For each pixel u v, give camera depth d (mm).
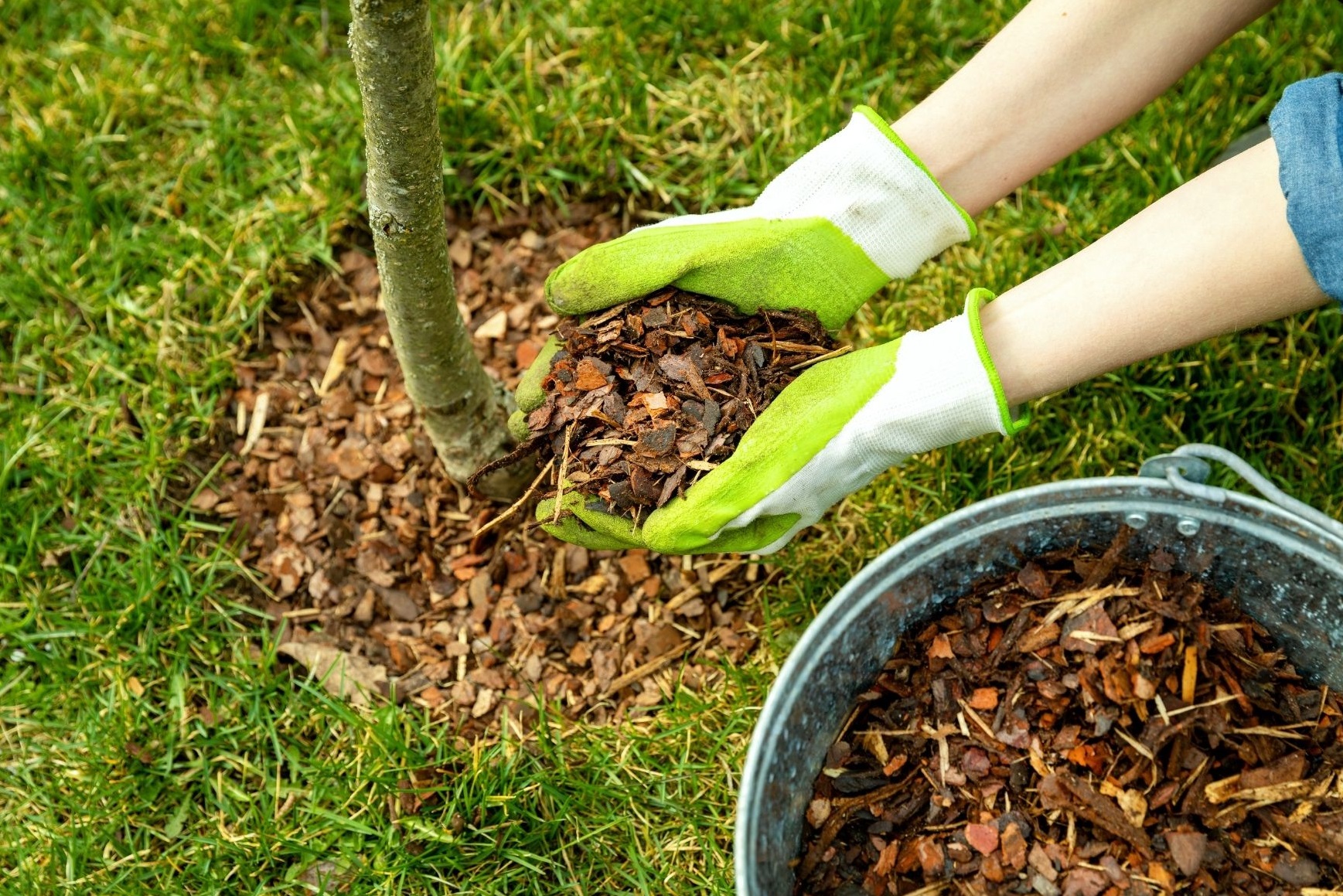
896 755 1660
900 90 2451
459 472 2027
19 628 1988
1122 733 1600
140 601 1986
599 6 2506
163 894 1794
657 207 2391
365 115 1280
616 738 1917
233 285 2270
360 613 2047
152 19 2586
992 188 1642
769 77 2457
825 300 1657
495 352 2271
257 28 2592
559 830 1859
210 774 1908
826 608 1458
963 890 1572
